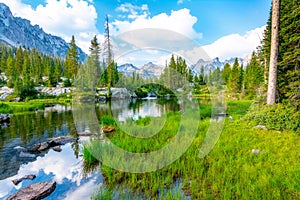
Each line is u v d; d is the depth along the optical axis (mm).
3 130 10320
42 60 75875
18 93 38781
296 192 3375
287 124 7711
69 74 47500
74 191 3936
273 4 9547
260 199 3117
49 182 4199
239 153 5254
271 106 9312
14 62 60844
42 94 41438
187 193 3645
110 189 3887
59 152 6551
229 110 14922
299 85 8812
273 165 4480
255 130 7852
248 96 28703
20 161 5738
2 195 3918
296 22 9727
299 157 4887
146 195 3561
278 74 10914
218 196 3459
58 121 13141
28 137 8750
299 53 9305
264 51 15352
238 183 3664
